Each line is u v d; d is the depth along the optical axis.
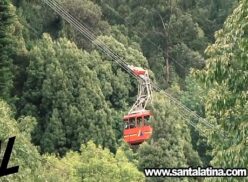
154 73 122.44
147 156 80.50
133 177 65.00
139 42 126.44
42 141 86.06
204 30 137.75
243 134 22.22
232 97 23.22
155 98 85.69
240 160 22.06
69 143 86.88
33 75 90.88
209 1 142.12
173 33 130.38
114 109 98.19
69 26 113.50
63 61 93.00
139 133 73.31
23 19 107.94
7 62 76.12
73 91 90.62
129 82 103.00
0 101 45.75
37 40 101.44
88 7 117.56
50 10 113.81
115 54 107.44
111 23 129.50
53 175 52.62
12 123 40.16
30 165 39.19
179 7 136.75
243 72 22.59
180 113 96.50
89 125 87.94
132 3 133.38
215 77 22.95
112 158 67.44
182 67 126.94
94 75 94.12
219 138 24.30
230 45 23.02
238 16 22.41
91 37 113.50
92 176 63.25
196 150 94.94
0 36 75.88
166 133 83.44
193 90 106.56
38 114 89.31
